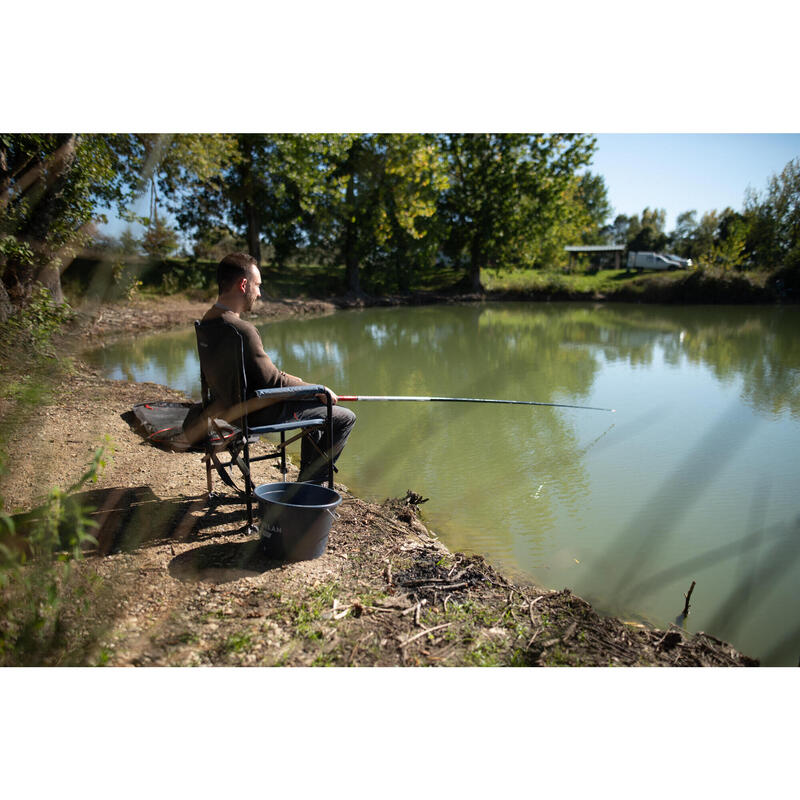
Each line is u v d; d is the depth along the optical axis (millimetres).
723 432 5664
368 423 6047
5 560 1784
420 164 22969
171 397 6004
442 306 23828
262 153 19047
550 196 27438
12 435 1868
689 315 19031
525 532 3537
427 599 2434
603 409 6582
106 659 1925
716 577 3000
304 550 2611
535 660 2109
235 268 2822
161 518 2922
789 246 21797
